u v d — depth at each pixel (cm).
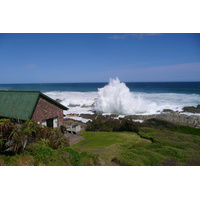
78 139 1304
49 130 967
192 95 4566
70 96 4469
